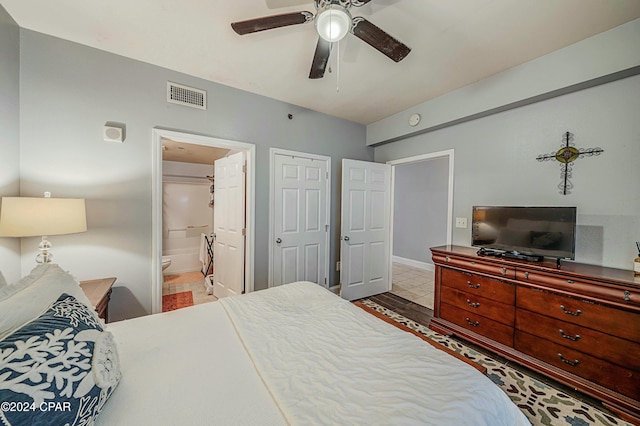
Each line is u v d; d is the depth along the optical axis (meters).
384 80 2.48
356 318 1.42
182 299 3.43
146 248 2.24
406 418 0.75
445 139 2.99
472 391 0.88
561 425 1.42
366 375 0.95
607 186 1.91
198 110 2.46
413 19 1.67
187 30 1.80
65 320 0.80
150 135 2.24
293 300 1.70
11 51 1.71
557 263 1.92
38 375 0.61
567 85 1.95
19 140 1.79
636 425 1.42
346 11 1.27
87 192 2.02
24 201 1.49
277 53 2.07
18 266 1.79
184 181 5.00
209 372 0.97
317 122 3.30
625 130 1.84
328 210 3.43
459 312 2.36
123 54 2.10
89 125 2.01
